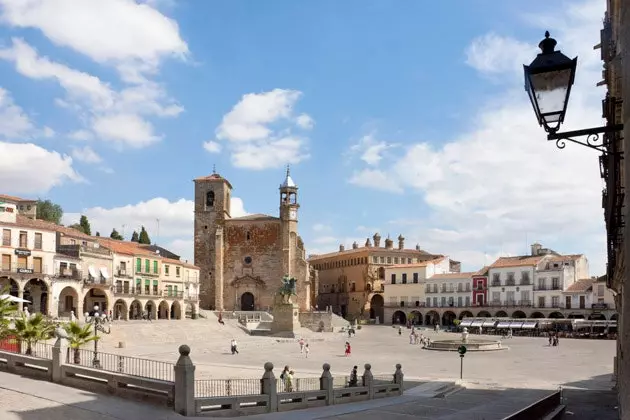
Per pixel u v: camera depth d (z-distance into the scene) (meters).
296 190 125.44
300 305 122.19
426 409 27.41
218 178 127.25
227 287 125.62
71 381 24.78
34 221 81.12
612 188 13.84
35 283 75.44
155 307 99.38
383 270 149.62
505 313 120.69
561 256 117.38
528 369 52.00
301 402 26.55
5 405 20.19
